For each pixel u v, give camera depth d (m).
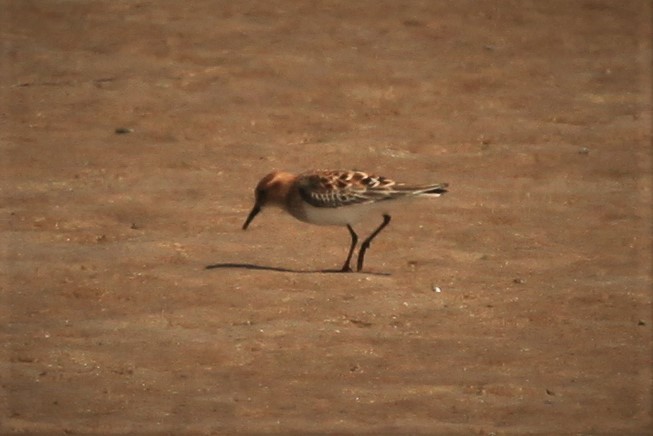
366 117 20.33
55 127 19.48
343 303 13.34
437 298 13.69
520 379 11.91
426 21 25.00
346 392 11.52
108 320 12.88
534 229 16.09
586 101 21.45
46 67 22.14
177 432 10.72
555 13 25.78
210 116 20.06
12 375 11.70
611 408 11.39
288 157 18.53
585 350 12.58
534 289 14.09
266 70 22.05
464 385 11.74
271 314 13.02
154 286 13.66
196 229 15.58
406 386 11.68
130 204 16.41
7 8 24.84
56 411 11.04
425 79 22.05
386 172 18.12
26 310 13.09
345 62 22.62
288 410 11.16
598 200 17.30
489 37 24.36
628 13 25.95
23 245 14.88
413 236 15.61
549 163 18.67
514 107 21.03
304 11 25.19
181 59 22.55
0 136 18.98
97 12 24.80
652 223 16.50
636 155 19.17
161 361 12.03
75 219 15.80
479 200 17.02
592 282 14.39
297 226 15.77
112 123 19.73
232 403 11.27
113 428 10.77
